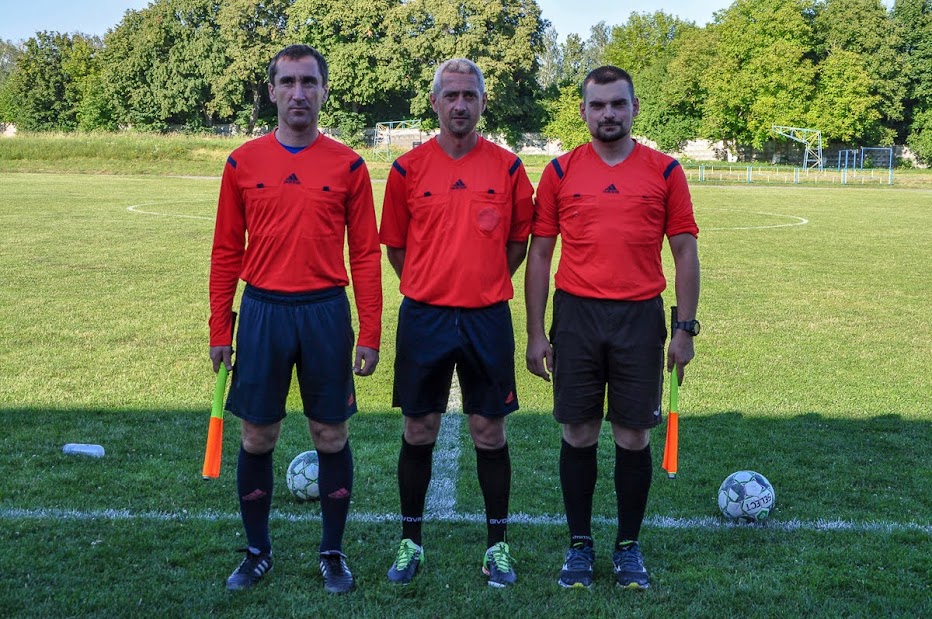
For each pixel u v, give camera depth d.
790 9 53.28
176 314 9.22
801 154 59.03
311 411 3.45
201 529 3.94
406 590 3.39
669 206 3.53
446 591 3.39
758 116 54.34
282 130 3.42
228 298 3.51
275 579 3.48
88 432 5.35
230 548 3.75
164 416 5.73
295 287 3.37
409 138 62.50
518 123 63.69
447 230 3.43
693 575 3.55
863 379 7.07
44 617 3.11
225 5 61.53
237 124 64.00
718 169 53.50
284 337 3.37
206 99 64.56
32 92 67.75
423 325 3.47
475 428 3.56
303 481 4.29
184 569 3.54
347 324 3.47
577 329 3.51
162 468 4.73
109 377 6.71
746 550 3.83
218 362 3.49
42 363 7.10
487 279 3.44
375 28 60.72
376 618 3.17
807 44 55.53
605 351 3.52
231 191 3.42
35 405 5.92
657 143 61.97
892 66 56.25
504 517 3.57
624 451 3.58
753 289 11.48
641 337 3.47
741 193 34.91
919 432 5.68
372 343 3.53
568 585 3.44
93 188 29.67
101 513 4.10
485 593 3.37
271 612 3.20
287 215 3.34
